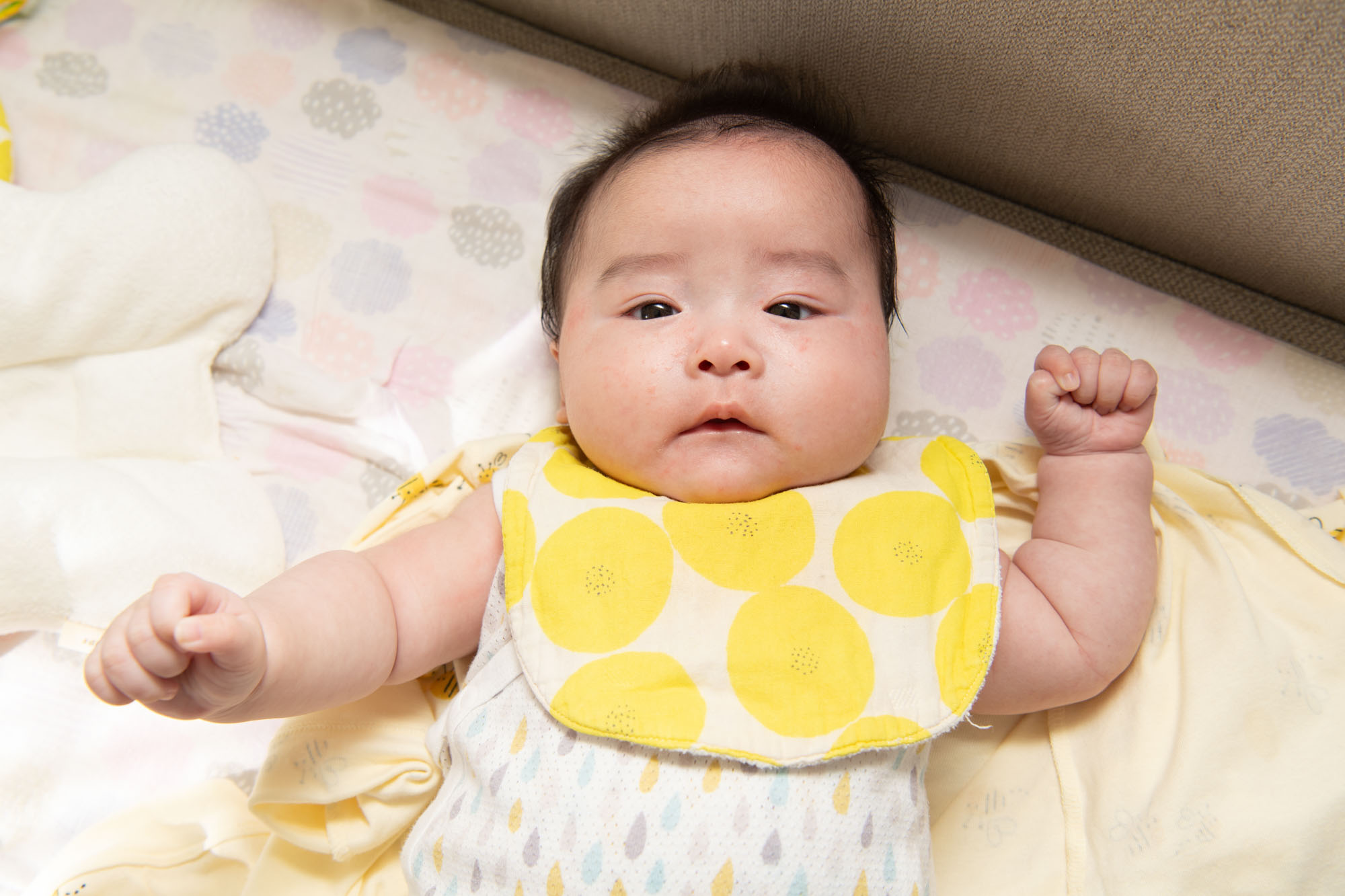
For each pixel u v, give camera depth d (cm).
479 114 131
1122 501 102
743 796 83
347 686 90
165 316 119
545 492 98
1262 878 94
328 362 127
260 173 130
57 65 132
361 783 101
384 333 128
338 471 124
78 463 112
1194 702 99
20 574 106
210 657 70
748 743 84
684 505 97
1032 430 106
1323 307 117
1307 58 92
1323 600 102
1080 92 103
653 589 92
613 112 130
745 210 96
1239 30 92
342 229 130
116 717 116
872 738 86
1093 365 103
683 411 92
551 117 131
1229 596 102
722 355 90
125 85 132
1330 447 118
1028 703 100
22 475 108
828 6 105
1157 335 122
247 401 125
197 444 122
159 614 67
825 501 97
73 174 130
